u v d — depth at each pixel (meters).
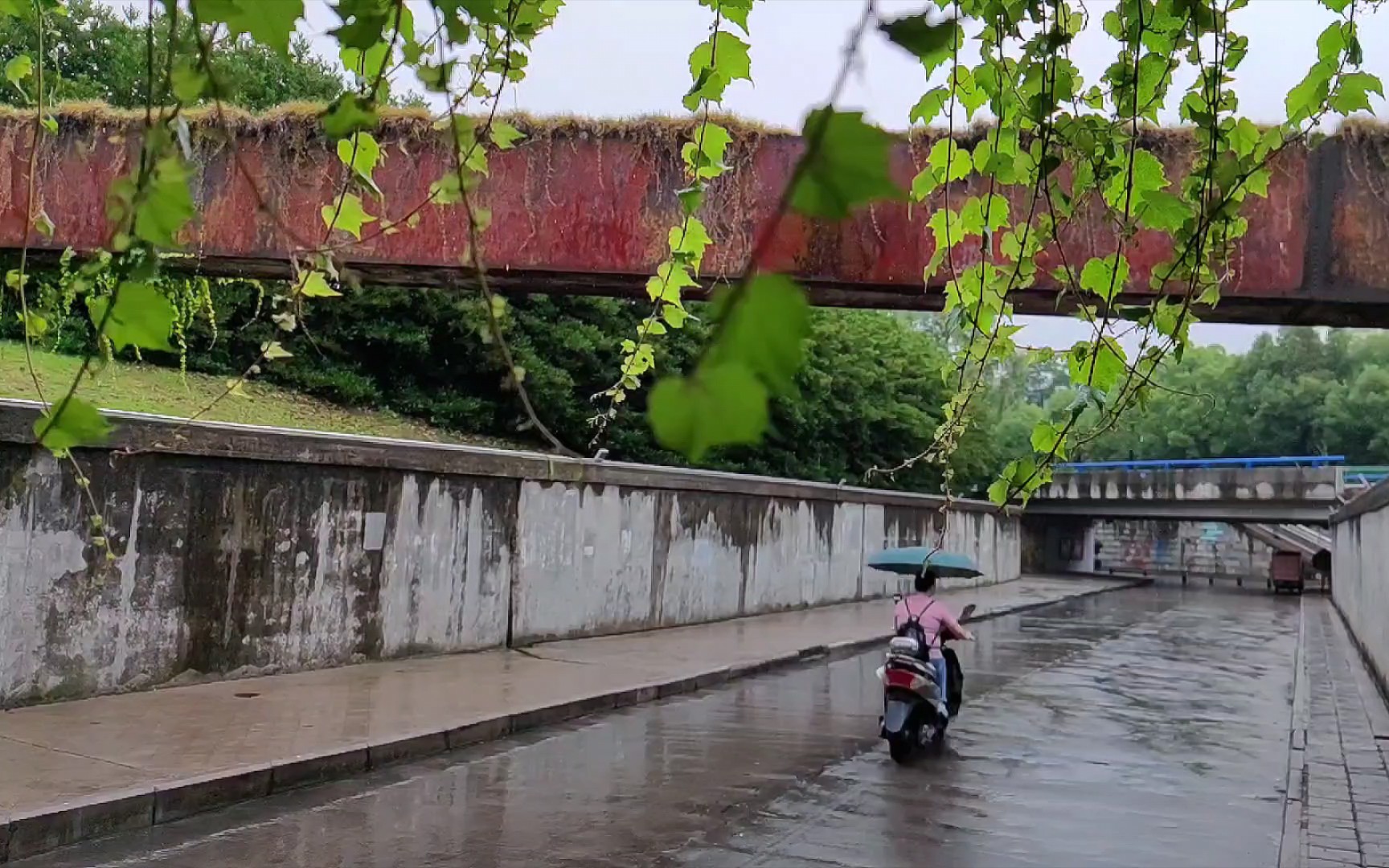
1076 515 42.00
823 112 1.07
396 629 11.53
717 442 1.00
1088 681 13.88
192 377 15.59
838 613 20.34
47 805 5.66
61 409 1.86
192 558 9.38
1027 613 25.19
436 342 19.25
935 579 9.83
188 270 5.11
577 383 20.61
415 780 7.38
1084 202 3.46
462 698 9.59
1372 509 15.16
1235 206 2.85
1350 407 53.00
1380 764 9.09
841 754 8.82
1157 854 6.30
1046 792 7.79
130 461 8.79
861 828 6.64
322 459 10.46
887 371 30.69
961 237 3.36
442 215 4.95
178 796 6.22
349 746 7.48
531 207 5.04
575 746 8.70
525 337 19.45
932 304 4.86
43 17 2.78
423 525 11.85
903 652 8.89
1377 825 7.07
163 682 9.16
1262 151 2.94
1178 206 2.90
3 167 5.26
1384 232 4.33
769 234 1.06
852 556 23.14
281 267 5.04
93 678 8.59
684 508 17.00
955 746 9.34
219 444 9.41
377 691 9.66
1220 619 25.47
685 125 5.00
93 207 5.18
